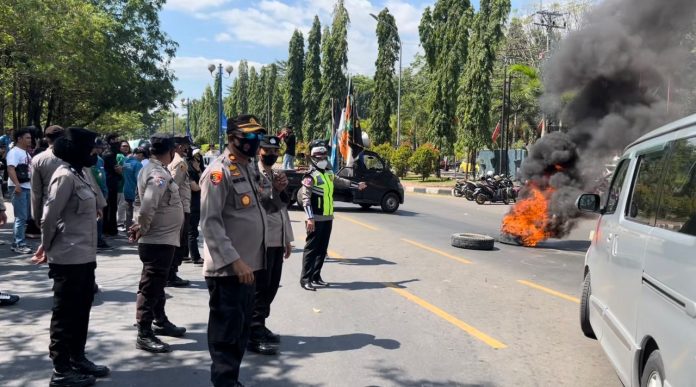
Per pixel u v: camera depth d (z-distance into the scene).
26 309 5.96
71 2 20.73
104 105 30.03
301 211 16.94
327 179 7.23
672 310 2.80
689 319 2.57
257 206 4.05
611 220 4.56
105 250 9.53
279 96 77.81
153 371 4.46
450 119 35.88
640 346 3.33
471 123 32.47
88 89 27.69
